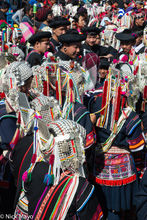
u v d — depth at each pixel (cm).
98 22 875
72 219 186
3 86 259
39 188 193
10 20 756
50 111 240
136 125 304
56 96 293
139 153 354
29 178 197
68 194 185
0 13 732
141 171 357
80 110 285
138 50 563
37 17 658
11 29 511
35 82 305
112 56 547
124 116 305
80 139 194
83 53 507
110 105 309
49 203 187
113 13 921
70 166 192
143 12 758
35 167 200
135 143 309
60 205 184
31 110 240
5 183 302
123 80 306
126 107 310
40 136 201
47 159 198
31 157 215
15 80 255
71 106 287
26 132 234
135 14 751
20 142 231
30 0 800
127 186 311
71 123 198
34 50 441
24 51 515
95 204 191
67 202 183
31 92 298
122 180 308
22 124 238
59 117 243
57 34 512
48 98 246
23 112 241
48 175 188
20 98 249
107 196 312
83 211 186
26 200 219
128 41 488
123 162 311
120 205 310
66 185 187
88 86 321
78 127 200
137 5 1014
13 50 430
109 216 315
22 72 260
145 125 328
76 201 186
